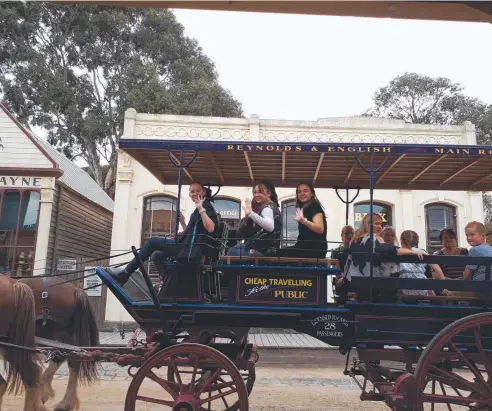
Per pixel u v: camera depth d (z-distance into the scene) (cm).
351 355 1002
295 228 1320
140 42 2784
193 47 2939
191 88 2519
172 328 484
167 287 496
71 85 2706
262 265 500
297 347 1024
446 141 1355
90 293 1319
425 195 1369
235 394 700
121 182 1371
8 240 1296
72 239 1462
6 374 527
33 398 496
